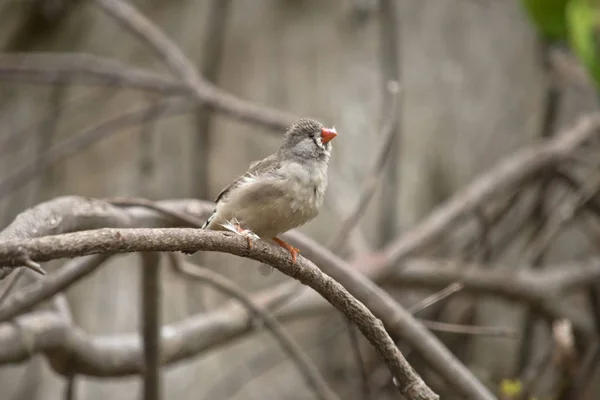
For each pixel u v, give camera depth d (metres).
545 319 11.48
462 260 12.05
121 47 14.91
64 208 5.93
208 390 12.20
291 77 14.84
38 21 14.98
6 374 12.14
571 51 12.38
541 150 11.84
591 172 12.99
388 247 11.20
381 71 14.62
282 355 12.60
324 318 12.70
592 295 11.73
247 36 15.41
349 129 13.95
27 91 14.57
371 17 15.35
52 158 11.38
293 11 15.84
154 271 7.54
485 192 11.31
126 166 13.59
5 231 5.43
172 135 13.91
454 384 8.19
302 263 4.91
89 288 12.59
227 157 13.77
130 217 6.57
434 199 13.96
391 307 7.90
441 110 14.84
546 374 10.52
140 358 8.63
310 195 5.98
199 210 7.35
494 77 15.24
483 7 16.08
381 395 11.86
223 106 11.43
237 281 12.80
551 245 14.14
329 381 12.34
